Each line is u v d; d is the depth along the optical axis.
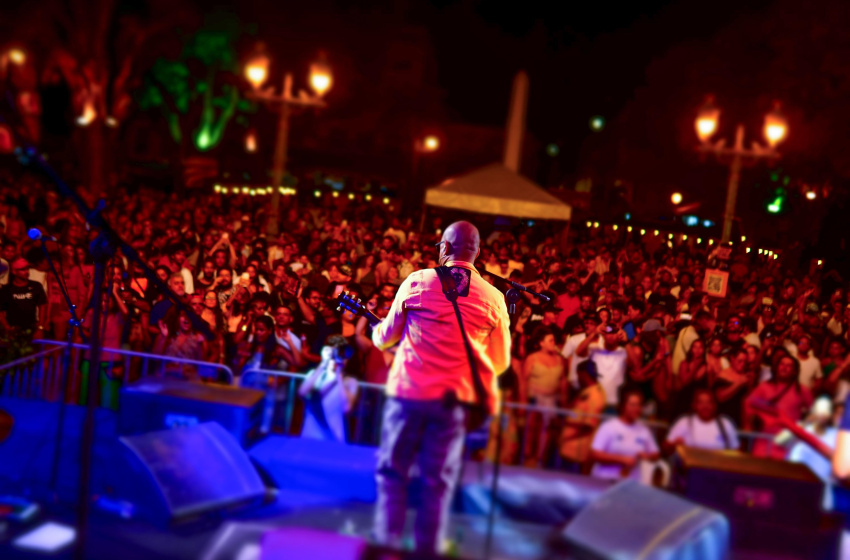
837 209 18.41
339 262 10.86
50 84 31.11
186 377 6.70
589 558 4.03
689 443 5.32
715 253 10.64
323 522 4.42
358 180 34.53
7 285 8.20
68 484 4.50
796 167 20.08
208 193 28.00
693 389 6.80
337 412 5.77
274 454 4.82
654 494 4.19
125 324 7.64
